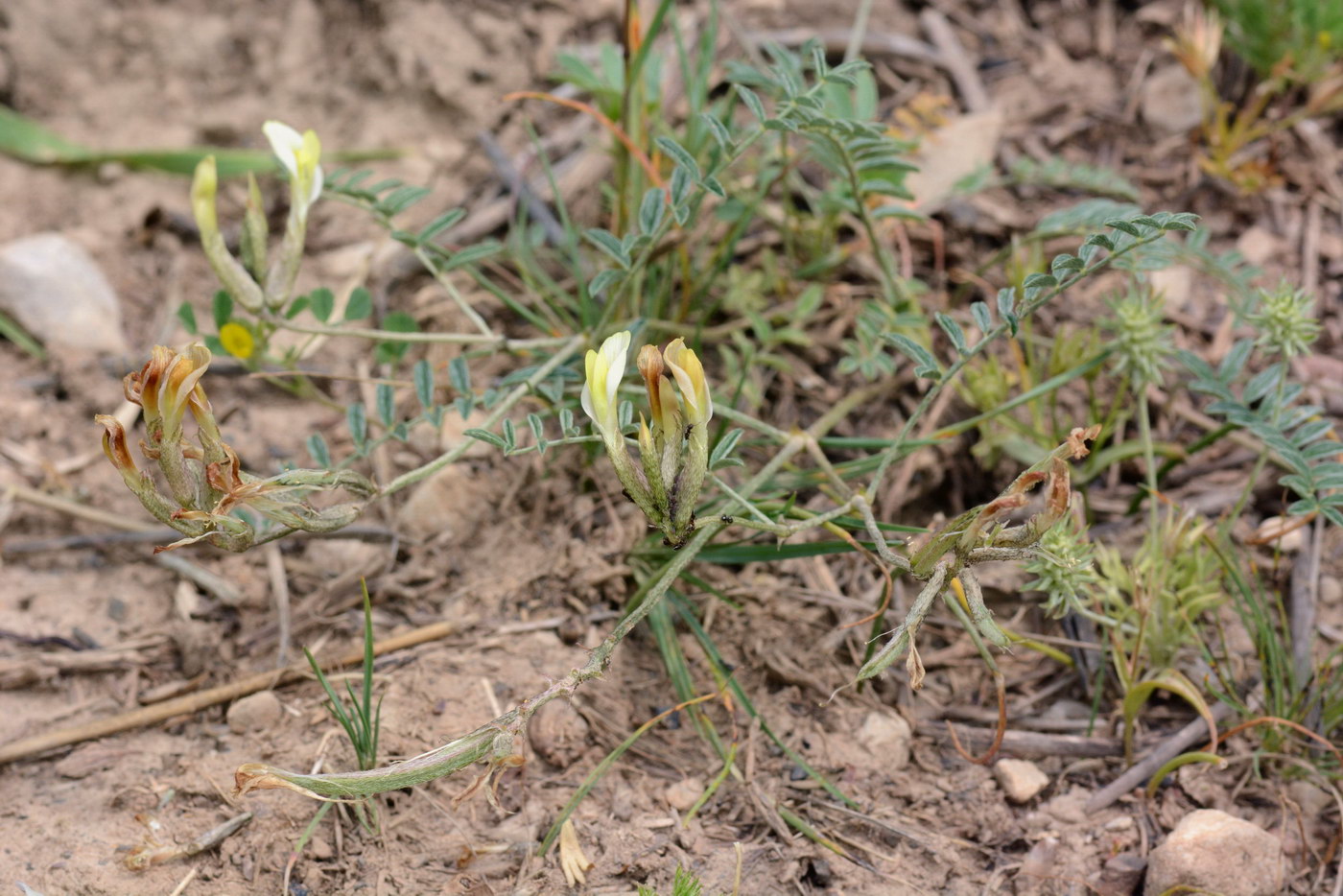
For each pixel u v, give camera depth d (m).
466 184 0.58
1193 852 0.47
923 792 0.48
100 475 0.53
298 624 0.50
